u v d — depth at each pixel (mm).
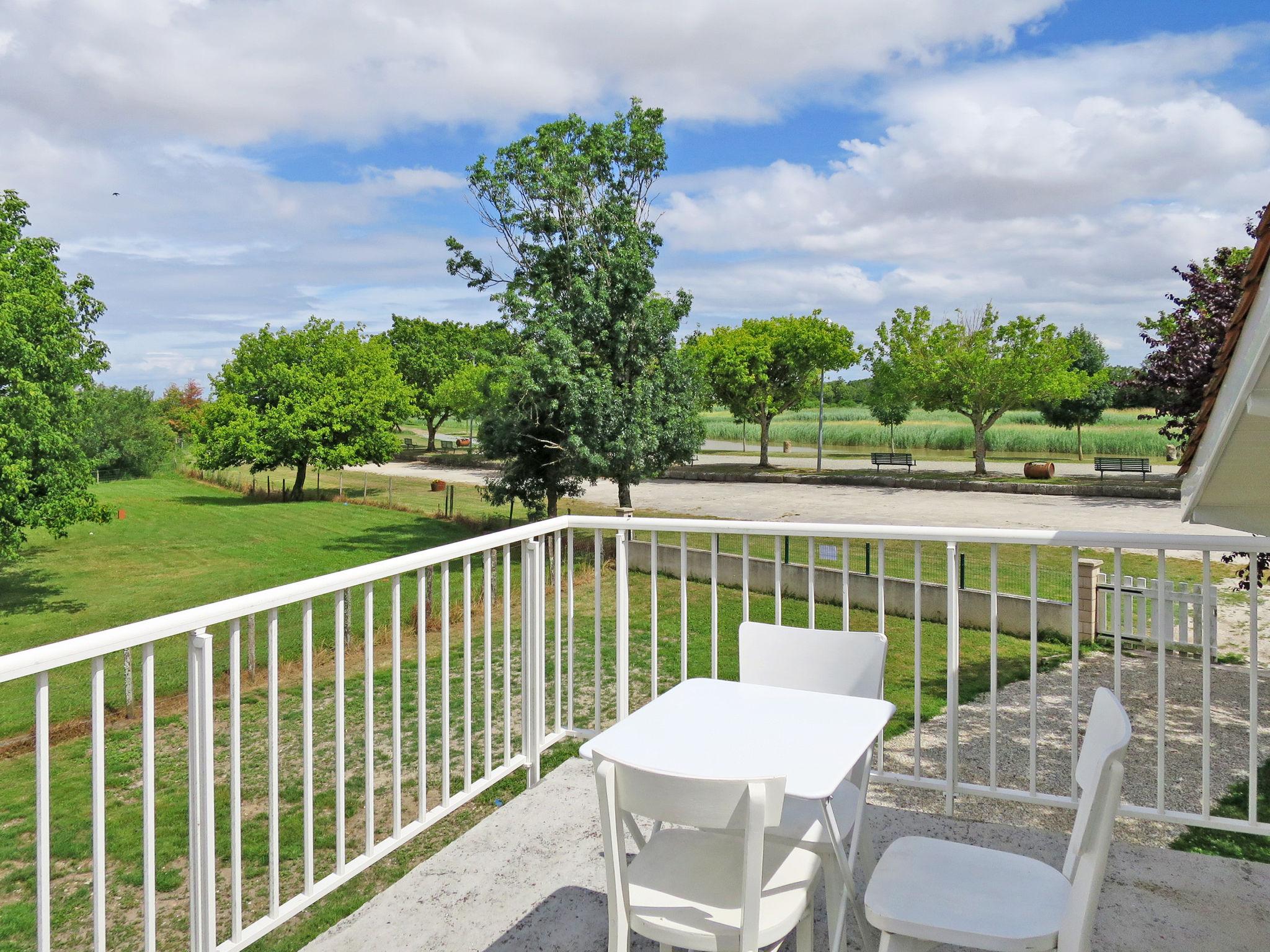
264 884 5387
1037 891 1851
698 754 1939
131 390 57750
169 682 11977
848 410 72688
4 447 18922
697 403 20266
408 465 57469
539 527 3592
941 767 6430
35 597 20734
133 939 4875
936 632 11969
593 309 18734
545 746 3719
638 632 11945
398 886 2768
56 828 6762
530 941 2463
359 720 8914
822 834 2047
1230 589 13047
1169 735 7242
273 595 2199
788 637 2627
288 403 41906
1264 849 5098
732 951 1697
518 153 19688
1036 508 23625
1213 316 7184
